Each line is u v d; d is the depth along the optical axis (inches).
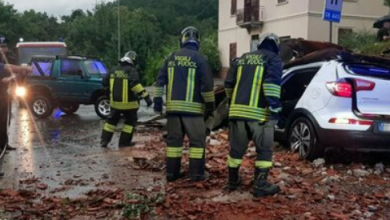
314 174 243.8
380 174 245.6
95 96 548.1
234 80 214.1
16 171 261.7
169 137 233.6
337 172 248.1
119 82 332.2
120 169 263.4
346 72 254.2
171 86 230.4
